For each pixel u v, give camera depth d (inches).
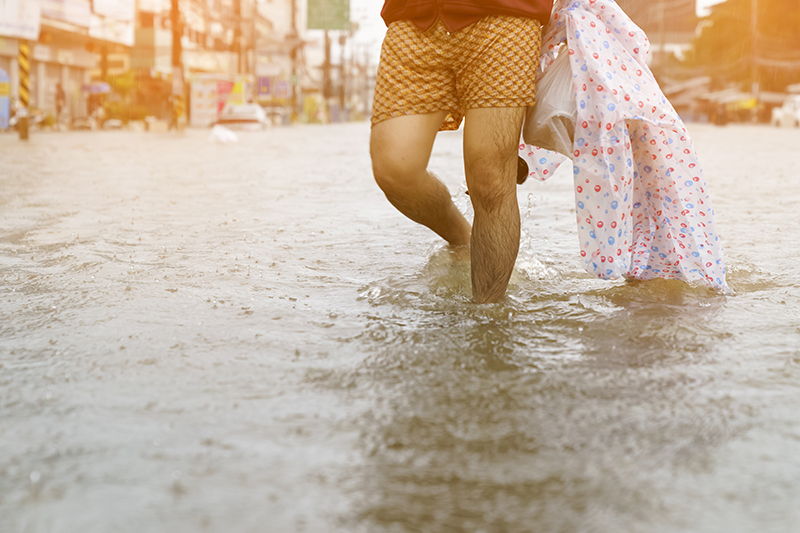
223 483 46.6
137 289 100.5
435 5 86.2
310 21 1658.5
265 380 65.4
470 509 43.7
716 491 45.8
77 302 93.4
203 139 743.1
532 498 45.0
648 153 97.5
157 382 64.9
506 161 88.0
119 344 75.8
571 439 53.3
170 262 119.4
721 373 67.0
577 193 92.1
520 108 88.0
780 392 62.3
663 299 94.2
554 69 91.8
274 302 93.5
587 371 67.7
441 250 116.4
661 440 53.1
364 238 143.5
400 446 52.1
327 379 65.7
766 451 51.2
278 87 1936.5
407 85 90.3
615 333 79.0
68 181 267.7
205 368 68.6
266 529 41.5
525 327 81.2
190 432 54.3
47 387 63.7
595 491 45.8
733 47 1987.0
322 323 83.6
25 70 979.9
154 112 1513.3
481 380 65.3
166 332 80.2
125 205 197.3
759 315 86.6
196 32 1859.0
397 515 43.0
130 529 41.4
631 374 66.9
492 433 54.4
